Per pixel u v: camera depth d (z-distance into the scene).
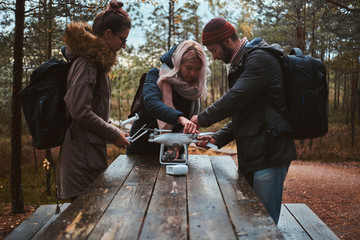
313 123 2.16
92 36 2.19
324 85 2.21
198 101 2.67
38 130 2.16
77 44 2.14
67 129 2.23
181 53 2.37
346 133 17.66
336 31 9.54
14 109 7.66
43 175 12.63
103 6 6.64
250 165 2.22
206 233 1.20
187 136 2.45
